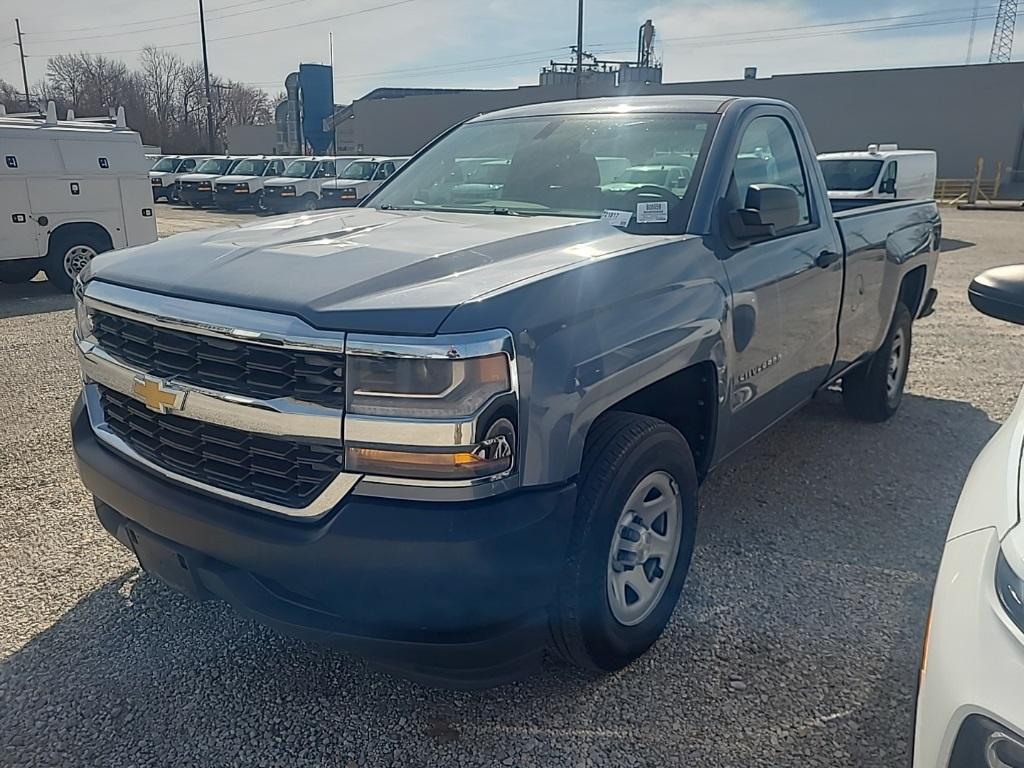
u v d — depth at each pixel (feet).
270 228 10.02
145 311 7.86
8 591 10.79
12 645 9.61
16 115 37.88
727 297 9.80
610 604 8.45
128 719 8.39
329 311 6.84
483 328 6.73
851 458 15.62
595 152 11.52
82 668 9.20
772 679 8.97
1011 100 114.73
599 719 8.36
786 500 13.69
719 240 10.14
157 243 9.71
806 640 9.69
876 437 16.83
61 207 34.45
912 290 18.11
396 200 12.74
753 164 11.56
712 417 9.93
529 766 7.74
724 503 13.56
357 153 165.89
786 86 127.95
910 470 15.05
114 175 35.86
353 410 6.74
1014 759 4.73
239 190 81.05
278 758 7.87
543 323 7.20
